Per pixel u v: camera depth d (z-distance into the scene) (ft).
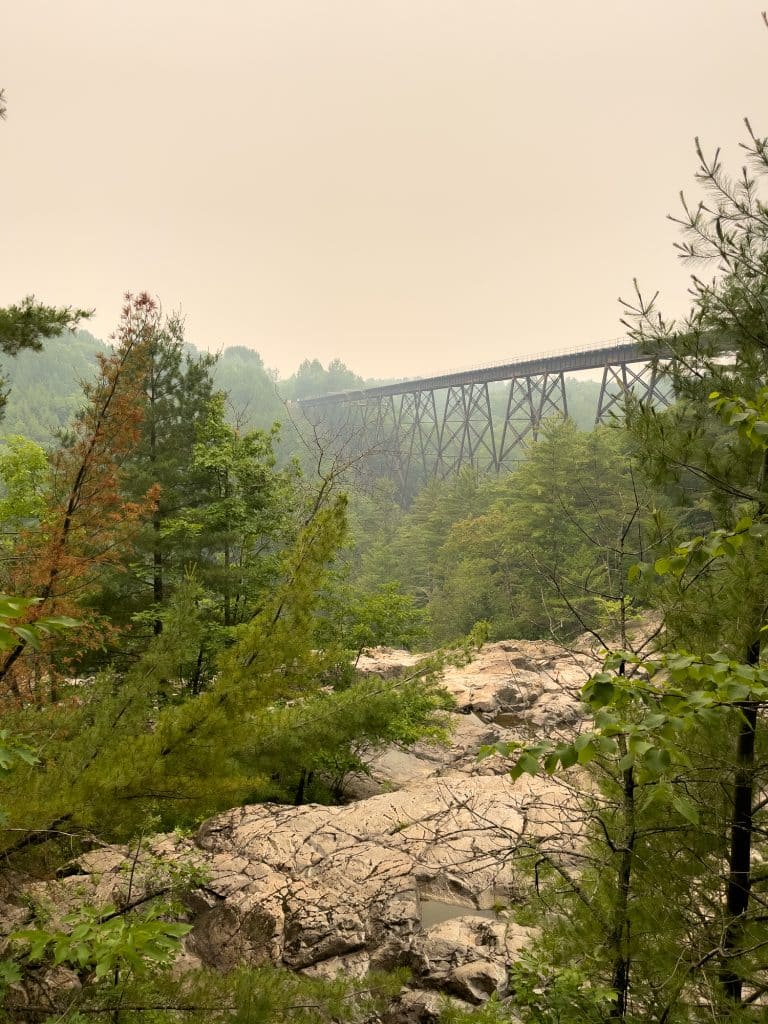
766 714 12.73
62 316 25.98
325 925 23.47
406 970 17.25
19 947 15.19
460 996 21.16
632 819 13.08
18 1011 13.93
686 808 7.93
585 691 9.04
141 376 19.75
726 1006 11.69
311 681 18.15
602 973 13.62
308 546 17.61
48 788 13.89
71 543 18.75
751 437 10.48
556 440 110.11
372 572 165.58
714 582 13.39
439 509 185.37
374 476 291.79
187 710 15.30
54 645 19.02
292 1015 14.67
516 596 92.58
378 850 27.94
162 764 14.25
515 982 14.32
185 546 46.44
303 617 16.99
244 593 46.29
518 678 56.65
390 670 60.80
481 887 26.35
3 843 13.93
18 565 19.15
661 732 8.37
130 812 14.20
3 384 28.27
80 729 16.72
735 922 12.38
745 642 12.41
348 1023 16.93
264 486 48.42
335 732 18.33
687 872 13.11
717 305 15.02
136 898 19.98
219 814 30.27
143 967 8.20
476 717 50.96
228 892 24.75
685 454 14.29
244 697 15.65
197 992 14.11
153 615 42.27
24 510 49.62
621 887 13.24
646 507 14.35
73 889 17.81
